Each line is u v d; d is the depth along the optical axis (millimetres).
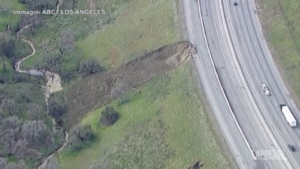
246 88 130000
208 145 116875
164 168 118688
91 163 132500
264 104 126312
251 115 123562
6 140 139625
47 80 164250
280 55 137500
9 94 156000
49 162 135750
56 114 150500
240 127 120500
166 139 123812
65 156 137625
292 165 112562
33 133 141250
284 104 126250
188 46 142125
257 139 118000
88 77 156500
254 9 151125
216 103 126000
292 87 130125
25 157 137750
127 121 134750
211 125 120750
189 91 129875
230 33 144875
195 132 120812
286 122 122062
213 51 140000
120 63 154875
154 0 164625
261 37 143125
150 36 154375
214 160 113688
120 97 142375
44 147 141125
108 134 136125
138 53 152625
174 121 125938
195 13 151750
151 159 122250
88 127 138375
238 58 137750
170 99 131500
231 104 125875
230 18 149125
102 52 164375
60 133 146125
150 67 145625
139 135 129000
